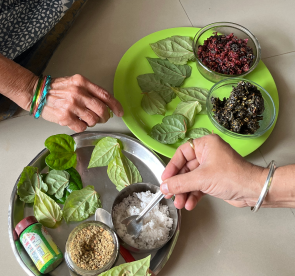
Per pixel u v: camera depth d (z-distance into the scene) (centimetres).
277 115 84
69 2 80
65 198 71
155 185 69
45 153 74
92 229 63
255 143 79
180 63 90
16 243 63
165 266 67
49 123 82
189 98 85
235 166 55
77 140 76
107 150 74
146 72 90
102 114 71
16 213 67
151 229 66
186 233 71
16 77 67
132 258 64
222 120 78
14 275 65
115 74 86
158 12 102
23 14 79
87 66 90
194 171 56
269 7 106
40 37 81
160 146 77
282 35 100
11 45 77
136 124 80
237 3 106
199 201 75
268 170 55
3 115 78
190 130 81
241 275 68
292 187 52
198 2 105
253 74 90
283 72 94
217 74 85
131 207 69
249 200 58
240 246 71
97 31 96
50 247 61
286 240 72
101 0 102
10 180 74
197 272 67
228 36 89
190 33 95
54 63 89
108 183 74
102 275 53
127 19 100
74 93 68
